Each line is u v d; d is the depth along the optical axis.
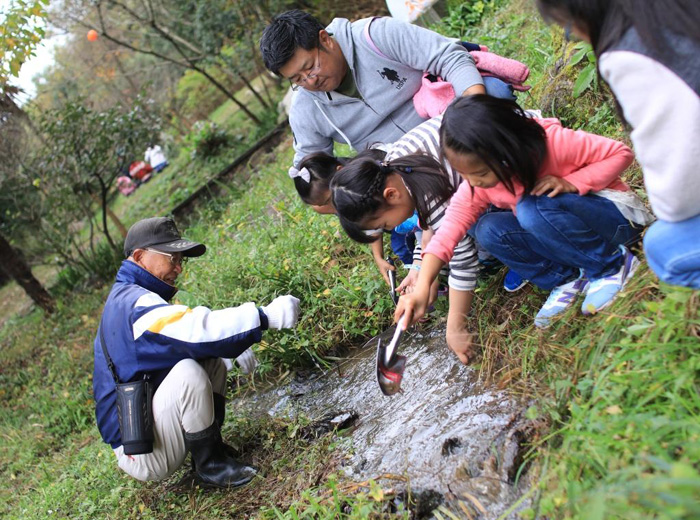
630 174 3.05
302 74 3.04
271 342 3.79
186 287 5.34
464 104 2.22
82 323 8.44
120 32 15.18
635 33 1.54
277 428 3.28
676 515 1.41
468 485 2.22
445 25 7.00
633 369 2.02
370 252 4.05
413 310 2.41
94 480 3.80
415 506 2.29
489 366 2.69
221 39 11.94
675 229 1.76
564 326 2.49
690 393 1.81
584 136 2.36
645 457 1.67
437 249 2.48
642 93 1.55
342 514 2.40
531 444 2.21
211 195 8.96
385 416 2.89
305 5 11.59
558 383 2.22
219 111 16.52
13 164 9.91
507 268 3.00
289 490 2.81
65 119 9.49
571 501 1.79
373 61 3.09
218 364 3.40
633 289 2.27
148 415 2.98
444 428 2.55
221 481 3.06
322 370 3.64
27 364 7.99
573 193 2.36
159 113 11.31
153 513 3.17
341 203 2.54
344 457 2.79
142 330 2.96
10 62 6.49
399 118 3.25
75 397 5.85
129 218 12.63
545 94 4.04
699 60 1.50
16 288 13.78
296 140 3.55
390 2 7.29
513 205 2.48
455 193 2.63
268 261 4.55
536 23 5.23
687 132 1.54
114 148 9.83
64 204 9.84
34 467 4.98
